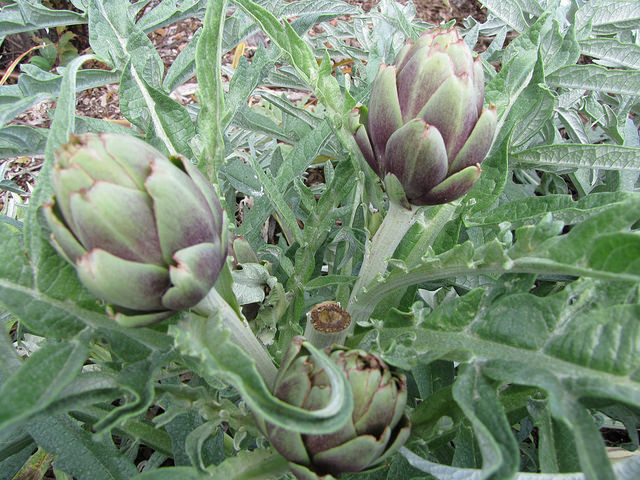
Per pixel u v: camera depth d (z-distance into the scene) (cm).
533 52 43
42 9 50
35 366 26
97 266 24
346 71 84
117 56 45
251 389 26
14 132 45
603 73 49
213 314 31
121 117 93
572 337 29
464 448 34
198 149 44
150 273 25
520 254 31
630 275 26
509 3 58
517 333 30
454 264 35
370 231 41
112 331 30
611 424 49
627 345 27
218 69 34
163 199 24
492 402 28
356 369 29
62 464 36
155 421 32
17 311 28
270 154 73
